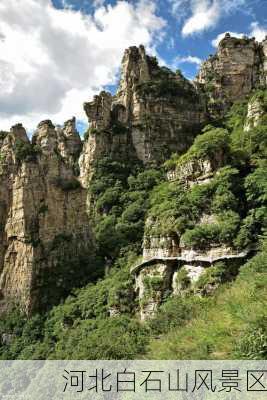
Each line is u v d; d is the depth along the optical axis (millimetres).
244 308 25781
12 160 79875
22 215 75750
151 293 46188
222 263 40469
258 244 39625
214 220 43938
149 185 77000
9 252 76438
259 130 50594
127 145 85125
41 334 65000
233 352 21359
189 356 24297
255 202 43469
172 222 46844
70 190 81188
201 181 48938
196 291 39875
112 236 72125
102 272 69688
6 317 71750
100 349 38344
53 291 71688
